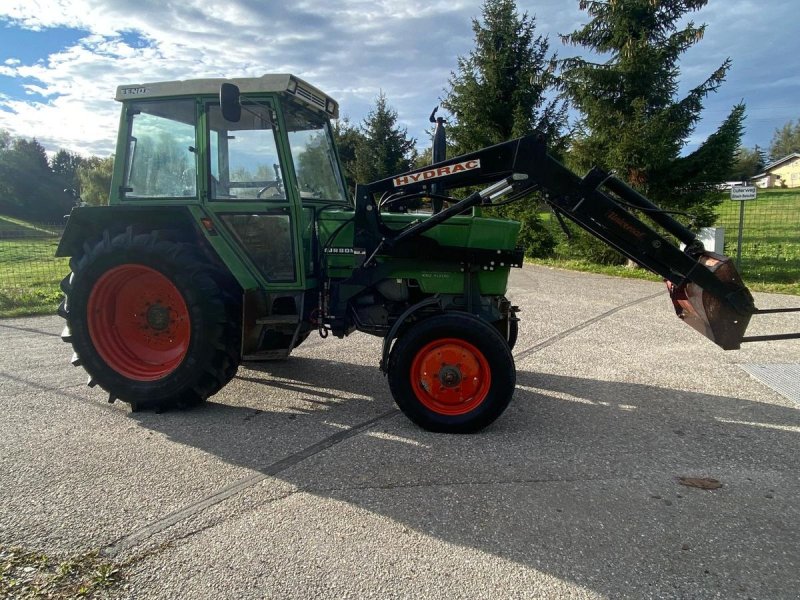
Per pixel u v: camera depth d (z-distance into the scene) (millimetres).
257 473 2994
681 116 10562
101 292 3969
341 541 2361
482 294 3969
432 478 2930
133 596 2033
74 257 4262
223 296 3836
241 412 3961
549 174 3639
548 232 13320
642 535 2396
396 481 2898
